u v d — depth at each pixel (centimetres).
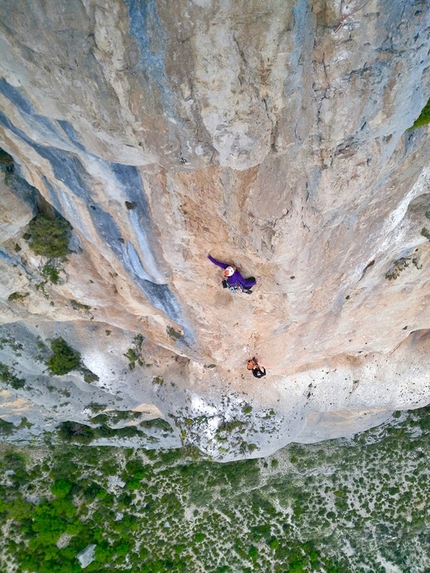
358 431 2430
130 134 706
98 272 1345
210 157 729
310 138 694
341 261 1083
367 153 738
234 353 1591
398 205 994
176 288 1249
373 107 662
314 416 2183
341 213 885
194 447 2022
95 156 827
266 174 760
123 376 1955
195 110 652
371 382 2002
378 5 554
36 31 593
